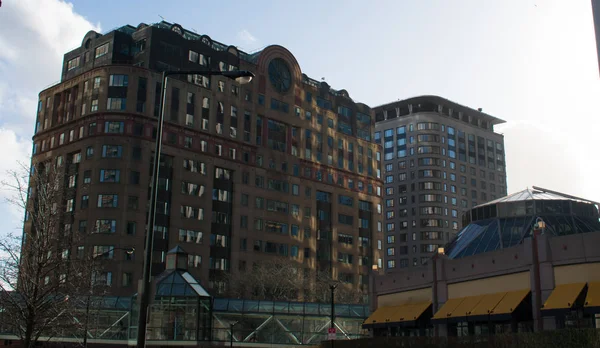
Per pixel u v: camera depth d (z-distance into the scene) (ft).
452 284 193.06
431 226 634.02
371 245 487.61
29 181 175.11
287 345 276.62
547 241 157.07
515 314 161.17
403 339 180.55
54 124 394.11
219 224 394.32
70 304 142.92
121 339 254.47
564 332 128.67
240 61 428.97
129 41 399.24
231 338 244.63
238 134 415.64
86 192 352.28
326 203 464.65
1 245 137.39
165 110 379.14
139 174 359.87
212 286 381.81
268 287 369.71
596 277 145.89
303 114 460.55
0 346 238.48
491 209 231.30
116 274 337.93
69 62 419.74
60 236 152.35
